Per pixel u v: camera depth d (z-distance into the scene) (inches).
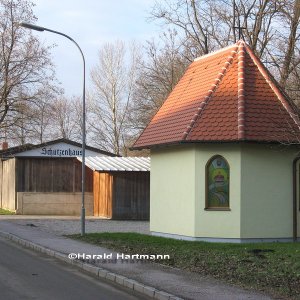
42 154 1444.4
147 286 428.5
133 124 1969.7
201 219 741.9
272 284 434.9
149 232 909.8
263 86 776.9
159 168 846.5
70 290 432.5
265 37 1279.5
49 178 1446.9
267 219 738.8
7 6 1627.7
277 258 566.3
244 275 472.7
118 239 771.4
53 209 1378.0
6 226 997.8
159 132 828.6
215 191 743.1
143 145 840.9
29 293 411.5
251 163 735.1
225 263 540.1
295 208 749.9
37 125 1758.1
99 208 1344.7
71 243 733.9
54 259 617.3
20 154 1429.6
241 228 726.5
